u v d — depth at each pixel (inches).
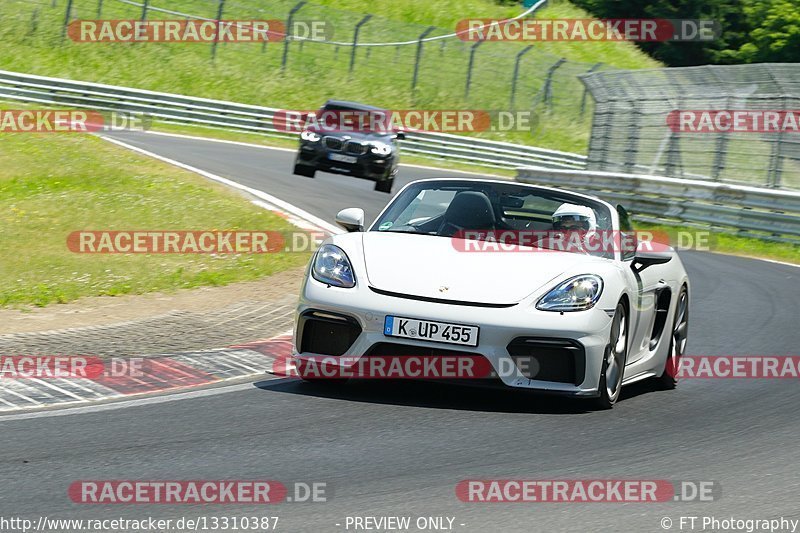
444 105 5334.6
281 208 2041.1
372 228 912.3
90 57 5142.7
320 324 800.9
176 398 774.5
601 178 3248.0
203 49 5393.7
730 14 7130.9
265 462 618.8
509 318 756.6
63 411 724.0
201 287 1334.9
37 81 4074.8
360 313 773.3
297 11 5753.0
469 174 3907.5
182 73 5191.9
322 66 5472.4
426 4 6540.4
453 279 786.8
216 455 629.9
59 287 1270.9
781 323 1347.2
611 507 563.5
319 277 811.4
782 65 3046.3
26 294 1215.6
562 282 790.5
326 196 2380.7
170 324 1079.0
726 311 1433.3
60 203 1891.0
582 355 765.9
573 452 677.9
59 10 5378.9
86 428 681.6
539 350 765.9
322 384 840.3
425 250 833.5
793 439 752.3
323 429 702.5
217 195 2097.7
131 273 1379.2
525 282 788.0
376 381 855.7
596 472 632.4
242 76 5280.5
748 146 3184.1
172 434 674.8
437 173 3821.4
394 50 5684.1
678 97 3408.0
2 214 1776.6
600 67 5757.9
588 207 924.6
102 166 2381.9
